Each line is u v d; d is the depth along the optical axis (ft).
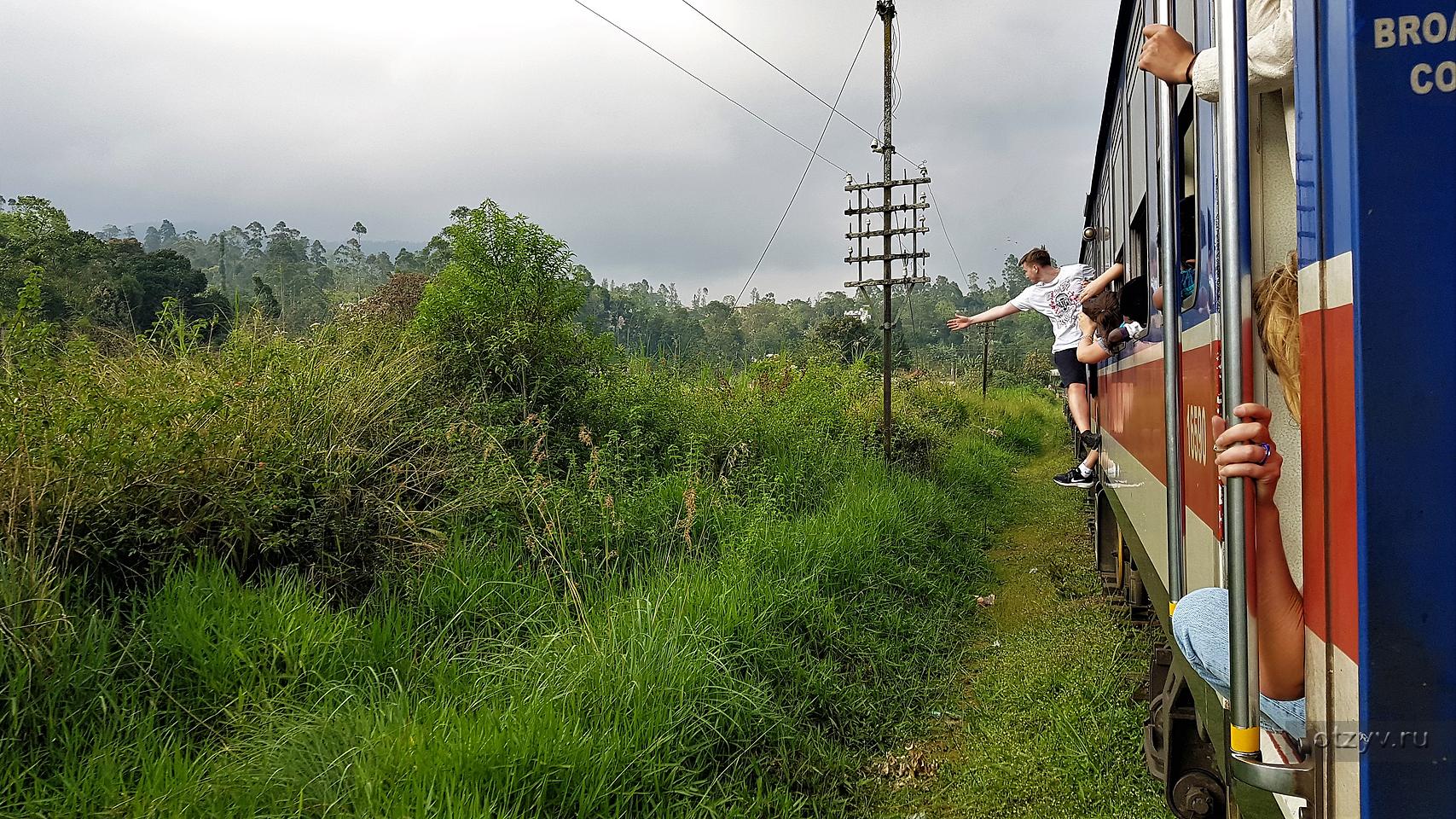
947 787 12.92
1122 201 17.30
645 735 11.77
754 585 17.25
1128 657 17.17
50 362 13.67
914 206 36.27
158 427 14.05
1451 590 3.89
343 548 15.49
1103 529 22.93
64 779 9.36
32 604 11.25
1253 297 5.80
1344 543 4.18
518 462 19.62
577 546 17.75
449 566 15.69
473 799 9.39
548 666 12.87
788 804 11.82
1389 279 3.92
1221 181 4.97
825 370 42.01
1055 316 24.89
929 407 51.85
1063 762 12.96
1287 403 5.60
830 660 16.26
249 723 10.98
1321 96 4.29
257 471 14.65
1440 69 3.88
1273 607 5.22
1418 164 3.89
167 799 9.20
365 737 10.54
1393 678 3.95
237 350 17.28
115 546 13.01
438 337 22.04
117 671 11.55
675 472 22.75
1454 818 3.91
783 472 25.84
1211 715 7.47
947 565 24.64
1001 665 17.35
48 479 12.71
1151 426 12.55
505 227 22.68
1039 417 70.18
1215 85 6.25
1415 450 3.90
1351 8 3.95
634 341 31.48
